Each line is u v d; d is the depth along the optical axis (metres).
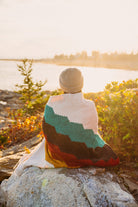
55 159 2.78
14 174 3.07
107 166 2.79
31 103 9.71
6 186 2.95
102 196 2.44
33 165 2.93
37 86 10.73
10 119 9.29
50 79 39.06
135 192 2.66
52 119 2.58
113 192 2.50
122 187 2.66
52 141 2.64
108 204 2.38
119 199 2.41
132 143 3.25
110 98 3.64
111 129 3.45
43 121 2.66
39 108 10.02
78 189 2.52
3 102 15.88
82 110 2.53
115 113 3.32
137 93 3.39
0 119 9.41
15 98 17.30
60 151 2.63
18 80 36.50
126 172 3.04
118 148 3.40
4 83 31.03
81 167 2.77
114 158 2.83
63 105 2.54
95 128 2.64
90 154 2.73
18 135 6.03
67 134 2.56
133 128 3.19
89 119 2.55
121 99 3.37
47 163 2.82
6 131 6.50
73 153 2.64
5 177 3.38
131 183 2.80
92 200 2.43
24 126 6.27
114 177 2.79
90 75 51.81
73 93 2.53
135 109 3.21
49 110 2.60
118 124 3.25
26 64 10.30
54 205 2.47
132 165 3.21
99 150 2.81
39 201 2.56
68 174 2.69
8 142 5.68
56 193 2.54
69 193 2.51
